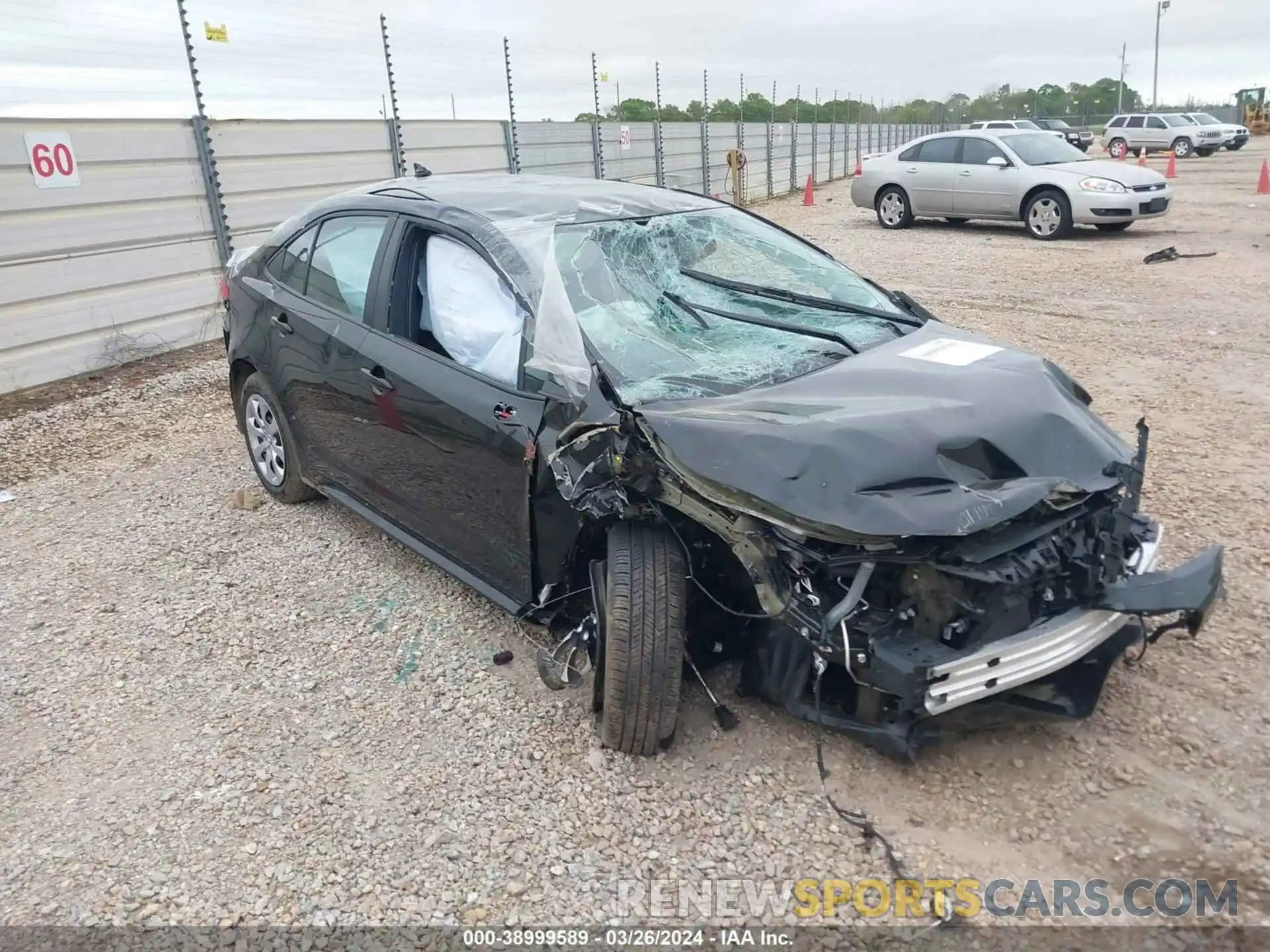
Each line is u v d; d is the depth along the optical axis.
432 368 3.77
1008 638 2.74
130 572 4.67
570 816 2.96
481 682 3.66
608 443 2.98
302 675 3.76
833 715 3.02
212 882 2.76
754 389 3.29
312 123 10.75
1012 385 3.18
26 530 5.22
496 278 3.63
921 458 2.70
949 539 2.64
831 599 2.78
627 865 2.79
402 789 3.11
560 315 3.34
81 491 5.75
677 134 20.36
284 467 5.18
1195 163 31.94
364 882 2.75
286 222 5.14
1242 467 5.35
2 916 2.66
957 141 15.48
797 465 2.70
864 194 16.78
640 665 2.94
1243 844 2.76
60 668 3.87
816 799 2.99
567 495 3.03
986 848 2.79
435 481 3.83
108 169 8.54
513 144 14.49
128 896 2.72
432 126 12.72
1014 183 14.65
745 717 3.36
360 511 4.54
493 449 3.43
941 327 4.05
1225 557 4.33
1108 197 13.73
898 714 2.85
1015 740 3.22
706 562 3.18
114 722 3.51
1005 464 2.83
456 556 3.90
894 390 3.16
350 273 4.39
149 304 9.06
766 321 3.78
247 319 5.07
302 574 4.57
